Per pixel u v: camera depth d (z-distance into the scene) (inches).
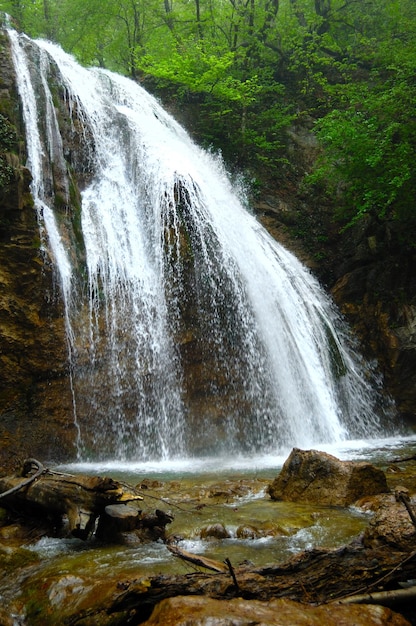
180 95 847.1
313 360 607.8
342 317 702.5
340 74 957.8
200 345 525.3
